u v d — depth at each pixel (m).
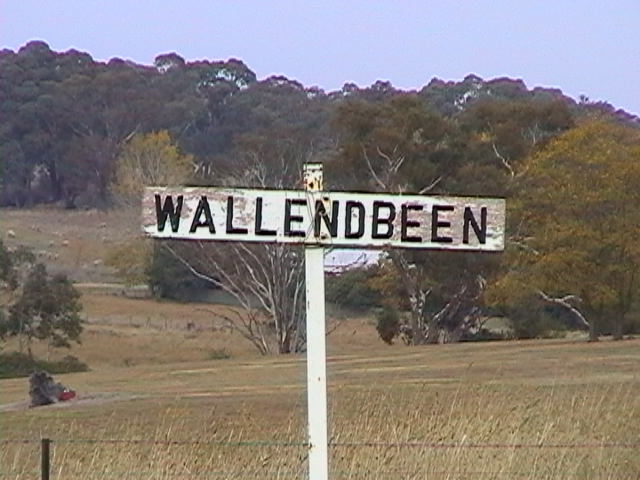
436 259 65.50
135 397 37.16
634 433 15.37
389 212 8.38
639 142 64.62
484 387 27.84
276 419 24.11
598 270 58.62
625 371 38.09
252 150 65.44
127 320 75.19
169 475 12.82
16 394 41.19
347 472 12.53
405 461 12.82
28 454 15.08
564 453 13.29
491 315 70.69
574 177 58.75
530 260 59.75
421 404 18.88
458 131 69.25
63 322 67.00
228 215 8.27
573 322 71.50
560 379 33.56
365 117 68.00
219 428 21.16
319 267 8.36
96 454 13.67
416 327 68.81
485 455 12.91
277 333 65.69
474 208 8.46
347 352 61.25
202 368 54.00
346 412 19.19
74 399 36.41
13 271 66.81
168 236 8.24
